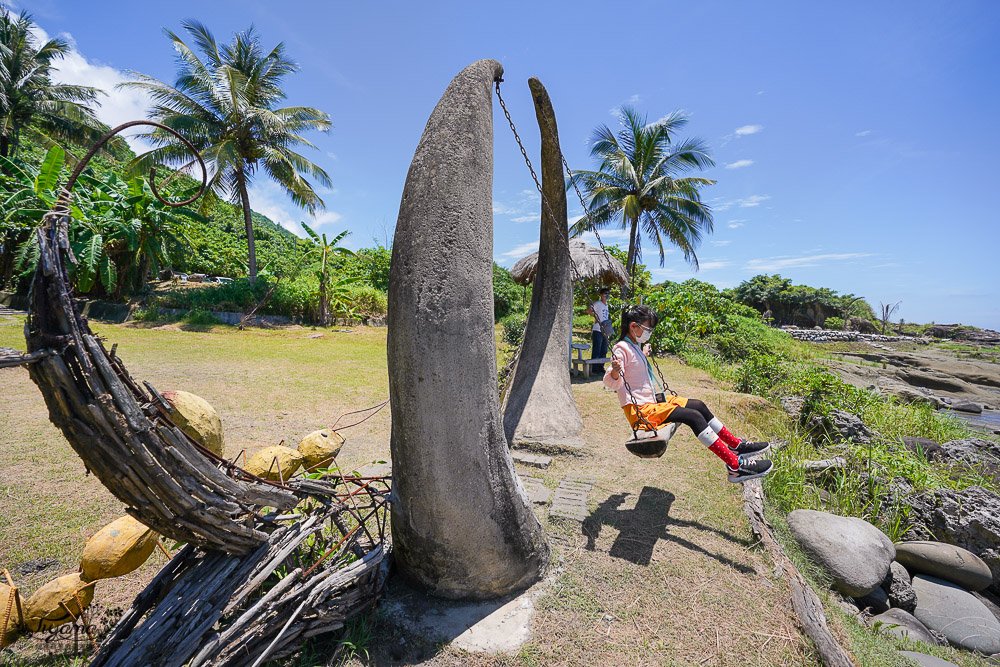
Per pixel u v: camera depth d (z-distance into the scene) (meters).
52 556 3.33
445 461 2.66
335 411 7.09
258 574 2.38
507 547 2.88
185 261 20.72
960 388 20.67
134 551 2.59
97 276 17.95
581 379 9.22
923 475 6.06
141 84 18.44
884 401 10.85
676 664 2.54
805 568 3.92
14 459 4.80
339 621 2.56
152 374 8.96
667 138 19.69
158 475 1.90
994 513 5.18
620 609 2.91
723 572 3.31
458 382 2.64
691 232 20.09
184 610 2.15
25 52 23.09
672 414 3.57
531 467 5.01
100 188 17.33
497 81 3.31
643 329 3.72
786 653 2.68
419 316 2.59
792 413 7.64
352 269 24.28
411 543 2.83
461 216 2.68
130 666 1.97
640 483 4.64
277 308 19.52
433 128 2.77
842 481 5.52
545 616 2.82
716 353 14.55
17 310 17.39
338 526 2.90
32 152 29.33
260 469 3.17
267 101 20.69
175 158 19.11
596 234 4.72
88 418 1.73
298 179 21.28
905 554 4.93
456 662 2.50
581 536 3.65
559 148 5.26
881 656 3.02
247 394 7.81
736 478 3.49
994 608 4.57
